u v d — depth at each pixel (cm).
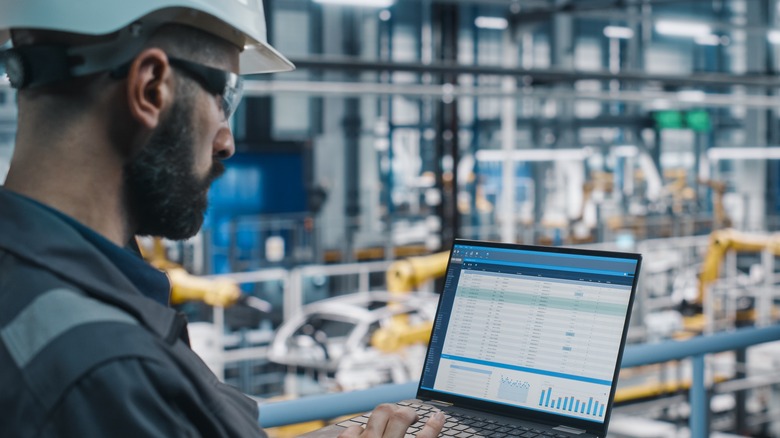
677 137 2220
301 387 770
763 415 928
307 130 1756
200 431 78
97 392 70
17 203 79
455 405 137
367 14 1770
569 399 129
